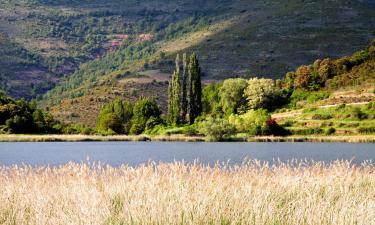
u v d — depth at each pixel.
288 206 16.27
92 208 15.50
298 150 85.69
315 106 149.62
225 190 17.80
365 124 125.75
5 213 16.05
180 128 144.88
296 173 22.16
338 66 178.50
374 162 56.38
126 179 18.67
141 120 159.75
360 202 17.69
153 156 70.50
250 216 14.98
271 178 20.33
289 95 171.25
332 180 20.62
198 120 153.25
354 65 179.38
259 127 129.38
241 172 21.33
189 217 14.90
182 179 18.86
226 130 121.75
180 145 104.88
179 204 15.63
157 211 15.12
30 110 164.00
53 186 18.92
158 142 119.62
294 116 142.75
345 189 19.27
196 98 159.38
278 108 163.62
